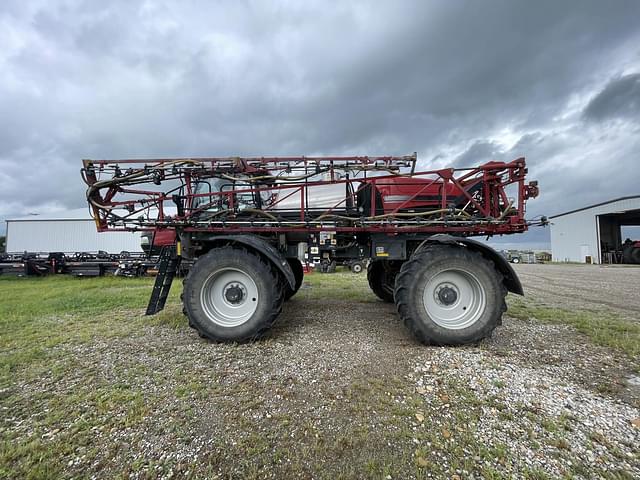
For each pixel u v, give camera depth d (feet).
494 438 5.35
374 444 5.19
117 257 40.14
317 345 9.78
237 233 12.03
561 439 5.31
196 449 5.09
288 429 5.58
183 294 10.50
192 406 6.31
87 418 5.96
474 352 9.20
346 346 9.68
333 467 4.71
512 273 10.09
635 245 64.90
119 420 5.87
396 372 7.80
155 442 5.27
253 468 4.67
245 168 11.94
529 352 9.23
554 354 9.09
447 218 11.59
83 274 36.27
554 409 6.21
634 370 8.00
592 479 4.49
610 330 11.29
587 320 12.70
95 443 5.26
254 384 7.20
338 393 6.79
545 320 12.96
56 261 37.45
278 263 10.41
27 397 6.77
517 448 5.11
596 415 6.01
